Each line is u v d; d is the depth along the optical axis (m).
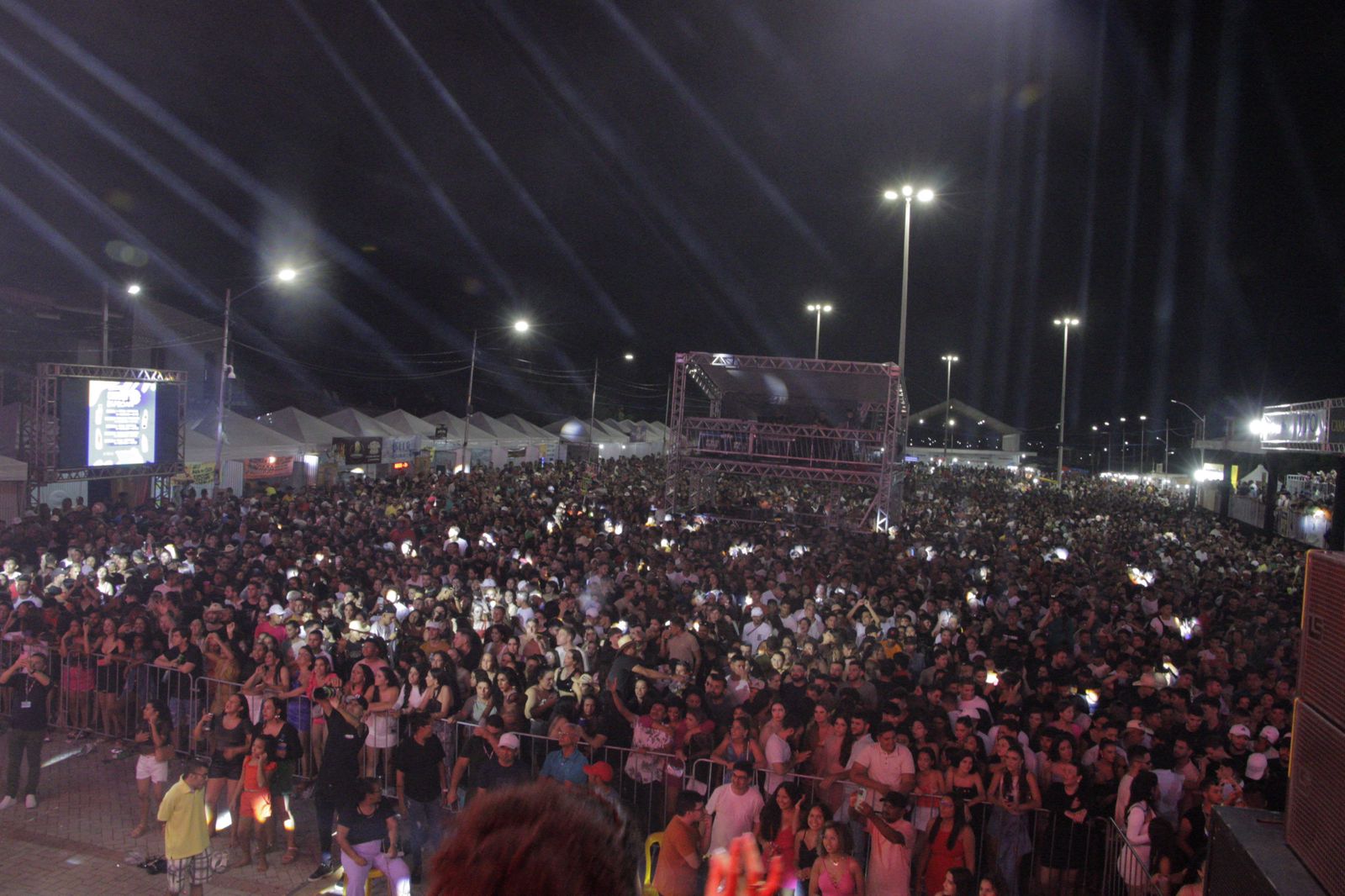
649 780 7.52
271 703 7.43
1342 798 1.93
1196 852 6.19
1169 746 7.55
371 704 8.17
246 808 7.09
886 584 14.21
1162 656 10.73
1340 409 22.38
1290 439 25.92
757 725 7.91
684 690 8.24
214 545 14.80
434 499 23.47
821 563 16.11
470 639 9.33
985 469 66.88
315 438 27.67
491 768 6.86
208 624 9.73
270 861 7.25
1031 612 13.09
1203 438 47.28
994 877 5.81
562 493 28.69
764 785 7.26
